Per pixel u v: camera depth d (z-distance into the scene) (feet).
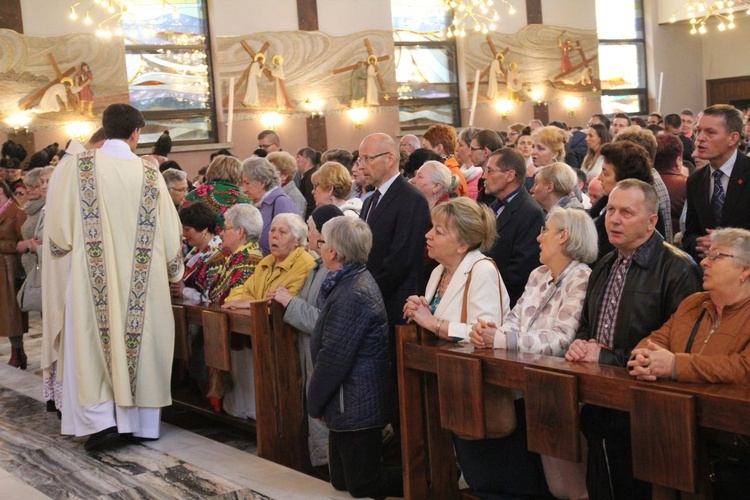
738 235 8.00
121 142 13.51
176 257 13.75
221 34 43.80
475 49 52.11
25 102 38.47
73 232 13.12
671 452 7.39
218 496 11.25
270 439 12.87
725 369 7.48
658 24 60.44
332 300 10.94
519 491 9.90
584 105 56.54
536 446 8.54
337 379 10.74
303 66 46.09
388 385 11.07
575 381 8.16
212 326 13.21
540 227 12.55
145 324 13.32
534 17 54.24
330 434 11.38
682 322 8.39
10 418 15.48
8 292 19.77
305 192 23.75
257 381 12.73
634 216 8.85
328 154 21.83
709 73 62.80
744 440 7.70
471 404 9.12
